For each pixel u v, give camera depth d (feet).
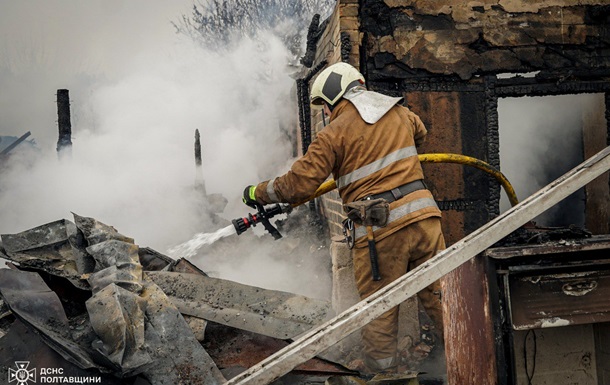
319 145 10.37
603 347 6.87
